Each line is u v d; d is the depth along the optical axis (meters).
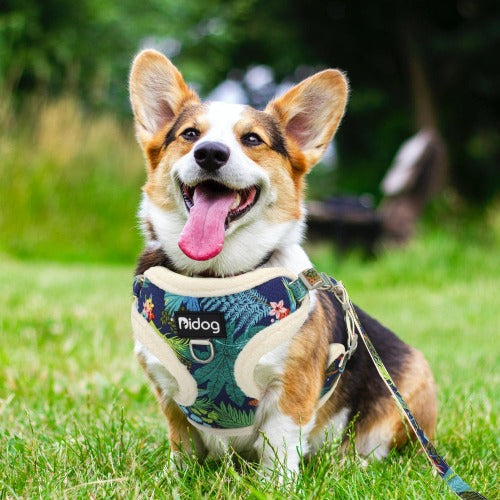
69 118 4.51
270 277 1.25
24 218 4.21
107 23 6.40
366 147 8.66
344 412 1.40
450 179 7.48
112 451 1.35
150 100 1.41
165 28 7.07
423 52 7.34
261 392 1.28
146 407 1.61
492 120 8.01
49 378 1.68
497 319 2.70
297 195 1.37
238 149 1.31
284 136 1.38
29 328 2.06
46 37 5.93
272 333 1.24
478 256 3.92
